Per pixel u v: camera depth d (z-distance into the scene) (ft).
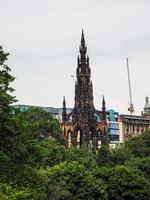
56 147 600.39
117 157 655.35
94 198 446.60
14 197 184.14
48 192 409.69
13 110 212.23
